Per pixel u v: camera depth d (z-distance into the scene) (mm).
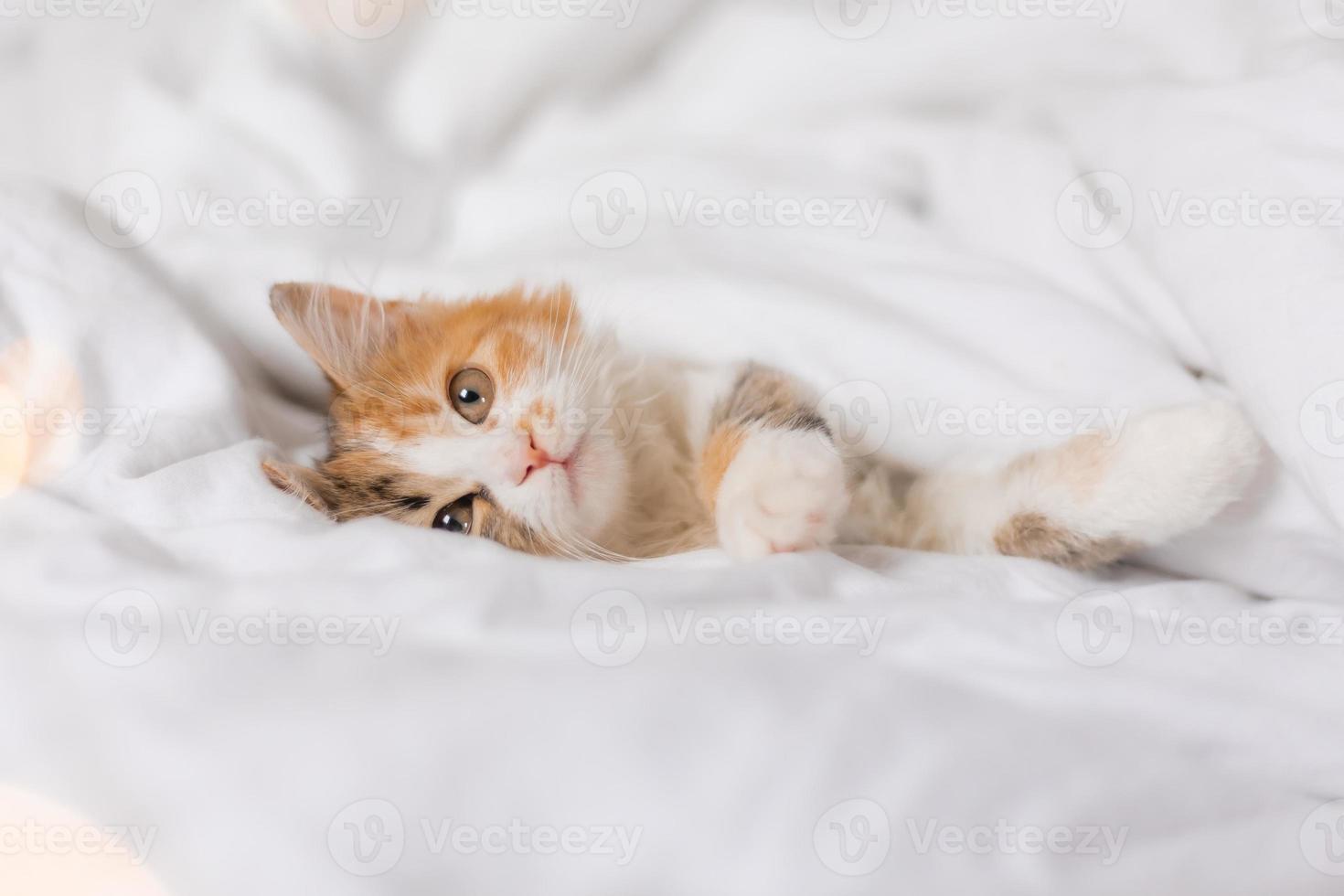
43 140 588
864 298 492
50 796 397
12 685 405
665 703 396
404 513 481
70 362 481
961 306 483
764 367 488
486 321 495
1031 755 396
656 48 609
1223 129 472
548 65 605
